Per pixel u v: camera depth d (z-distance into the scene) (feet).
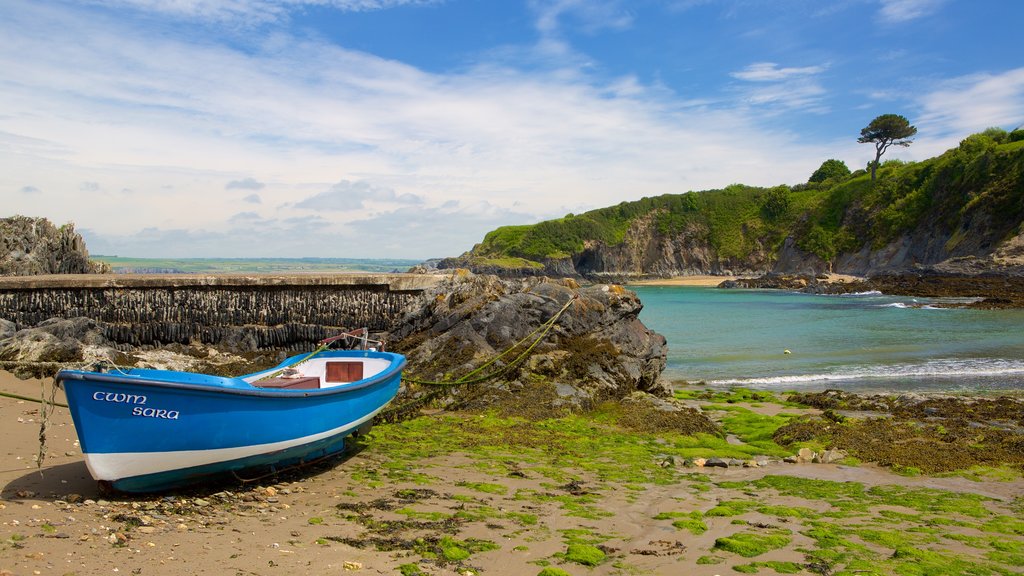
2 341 63.31
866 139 451.53
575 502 32.22
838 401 65.92
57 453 36.09
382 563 23.11
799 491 36.14
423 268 126.11
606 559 24.54
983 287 229.45
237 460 31.76
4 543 22.47
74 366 54.44
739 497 34.65
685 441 47.88
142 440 28.53
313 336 79.46
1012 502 35.27
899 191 386.11
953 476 40.55
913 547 26.53
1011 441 47.75
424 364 61.98
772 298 246.47
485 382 56.95
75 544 22.97
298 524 27.07
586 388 57.88
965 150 345.51
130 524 25.70
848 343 113.80
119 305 77.25
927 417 58.18
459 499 31.76
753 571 23.58
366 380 39.01
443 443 44.11
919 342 113.50
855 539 27.50
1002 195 276.21
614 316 69.56
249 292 79.20
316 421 34.99
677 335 129.59
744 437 51.34
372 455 40.60
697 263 483.10
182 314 78.07
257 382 38.60
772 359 98.37
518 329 65.16
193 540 24.25
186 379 31.19
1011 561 25.12
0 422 42.19
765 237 472.03
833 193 437.99
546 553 24.93
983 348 105.40
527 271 421.59
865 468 42.60
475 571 22.90
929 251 315.78
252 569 21.72
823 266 401.08
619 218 513.45
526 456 41.70
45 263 105.19
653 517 30.27
